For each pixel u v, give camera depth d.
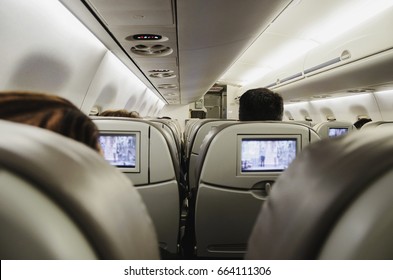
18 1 2.02
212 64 4.82
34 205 0.28
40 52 2.65
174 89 8.61
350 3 3.76
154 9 2.35
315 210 0.34
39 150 0.29
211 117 17.73
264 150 1.58
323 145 0.39
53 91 3.37
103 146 1.65
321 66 4.96
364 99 6.65
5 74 2.46
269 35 5.41
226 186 1.63
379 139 0.34
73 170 0.30
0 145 0.28
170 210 1.81
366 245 0.32
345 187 0.32
